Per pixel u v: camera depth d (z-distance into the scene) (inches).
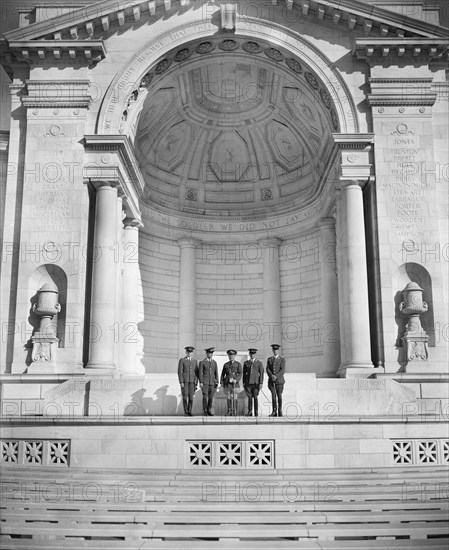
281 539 507.5
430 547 478.3
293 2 1069.1
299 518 539.5
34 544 491.8
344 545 486.0
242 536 506.0
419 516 545.6
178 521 539.8
